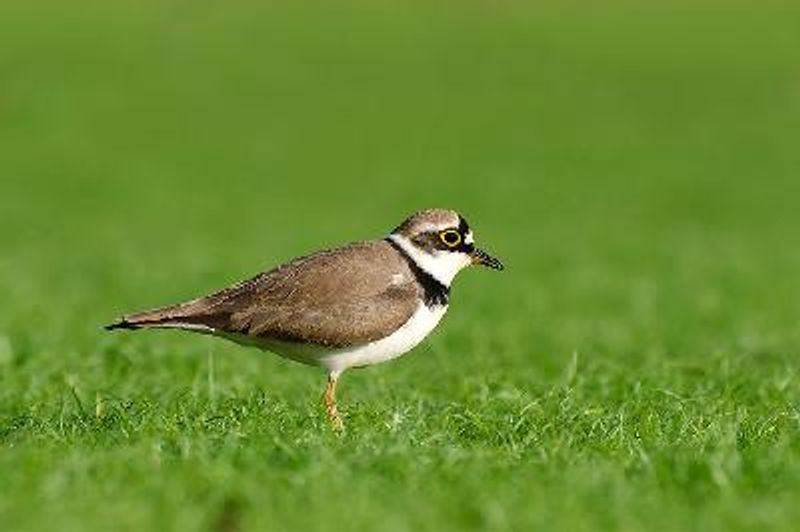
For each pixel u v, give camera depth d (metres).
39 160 47.25
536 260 31.33
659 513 8.87
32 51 59.19
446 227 12.15
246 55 60.59
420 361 17.09
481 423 11.62
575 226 38.28
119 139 50.28
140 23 63.84
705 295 25.41
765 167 47.53
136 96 55.16
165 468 9.63
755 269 29.52
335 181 45.59
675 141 50.88
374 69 59.44
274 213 40.38
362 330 11.70
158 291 25.61
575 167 47.56
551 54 61.22
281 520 8.67
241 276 27.84
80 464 9.61
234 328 11.70
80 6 65.88
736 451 10.09
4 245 34.06
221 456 9.93
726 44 62.28
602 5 68.00
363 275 11.79
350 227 37.75
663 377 14.39
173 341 18.41
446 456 10.05
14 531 8.41
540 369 15.89
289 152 49.34
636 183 45.38
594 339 19.88
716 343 18.89
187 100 55.06
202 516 8.67
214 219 39.16
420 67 59.72
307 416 11.90
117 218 39.19
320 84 57.53
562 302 25.00
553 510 8.89
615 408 12.52
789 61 59.94
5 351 16.55
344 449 10.38
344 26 64.88
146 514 8.69
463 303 24.52
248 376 15.05
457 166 47.62
